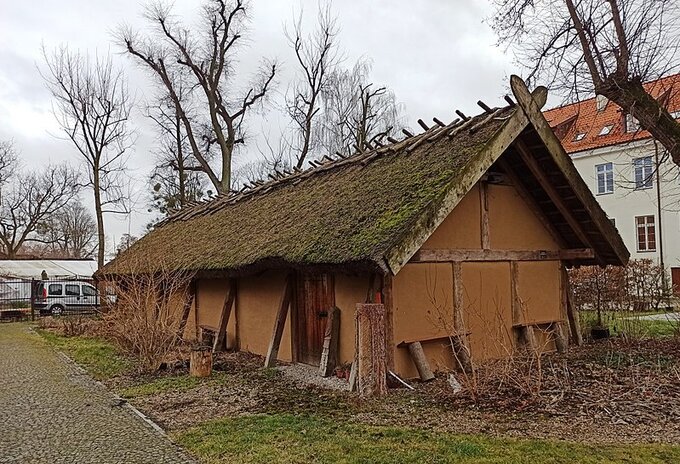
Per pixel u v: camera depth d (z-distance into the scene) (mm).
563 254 10594
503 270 9852
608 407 6629
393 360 8188
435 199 7398
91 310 22547
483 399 7109
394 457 5145
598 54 11164
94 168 26469
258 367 10250
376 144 11766
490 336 9422
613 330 12945
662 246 26656
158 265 13648
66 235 56469
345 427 6129
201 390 8484
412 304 8570
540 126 8617
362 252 7281
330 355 9016
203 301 14375
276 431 6066
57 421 7008
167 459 5469
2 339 16422
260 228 11547
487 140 8016
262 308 11594
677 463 4848
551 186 9688
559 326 10477
